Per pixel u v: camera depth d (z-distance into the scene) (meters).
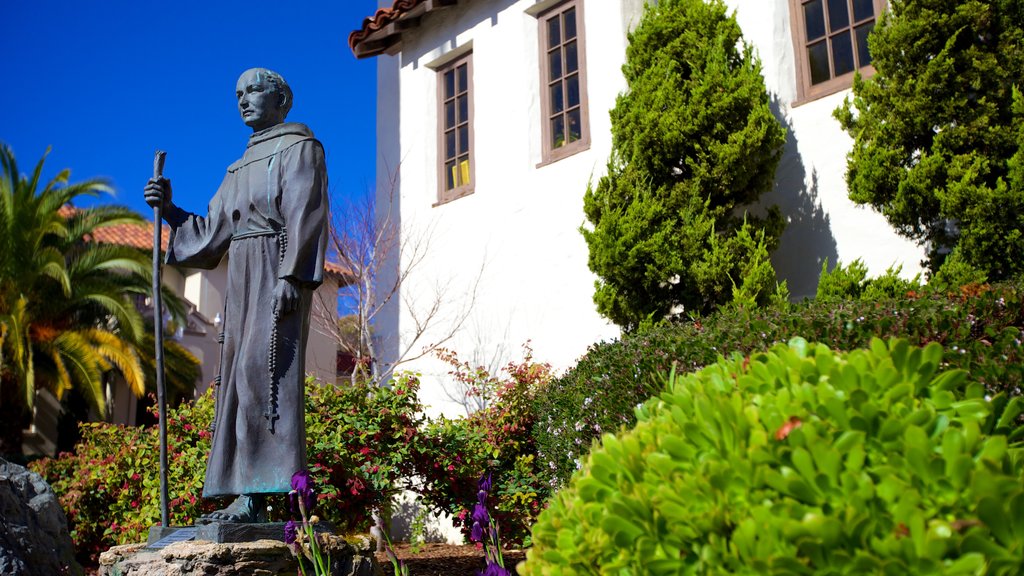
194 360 18.88
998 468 1.60
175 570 3.84
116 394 20.22
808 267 7.48
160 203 4.91
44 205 16.09
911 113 6.01
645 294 7.52
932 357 2.03
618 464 2.08
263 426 4.47
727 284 7.09
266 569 3.98
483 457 7.10
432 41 11.33
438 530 9.36
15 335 15.18
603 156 8.99
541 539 2.23
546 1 9.94
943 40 6.01
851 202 7.23
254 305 4.62
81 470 7.98
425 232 10.84
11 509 5.05
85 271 17.02
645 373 4.80
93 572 7.23
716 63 7.43
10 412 16.62
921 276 6.62
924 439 1.67
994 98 5.79
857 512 1.61
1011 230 5.46
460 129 10.92
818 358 2.04
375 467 6.46
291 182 4.66
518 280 9.61
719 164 7.25
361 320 10.88
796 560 1.59
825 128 7.52
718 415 1.90
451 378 10.01
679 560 1.80
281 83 5.19
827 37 7.75
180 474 6.71
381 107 11.98
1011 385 3.50
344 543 4.30
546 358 9.14
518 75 10.12
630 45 8.17
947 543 1.53
